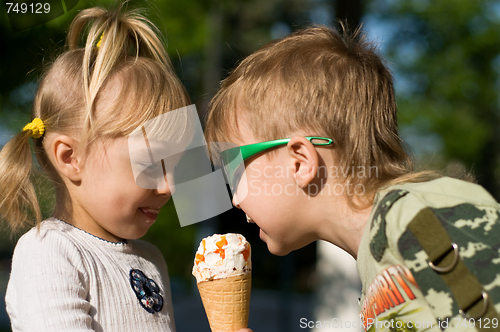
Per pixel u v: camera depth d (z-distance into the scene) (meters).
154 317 1.78
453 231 1.21
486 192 1.40
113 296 1.67
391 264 1.29
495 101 10.41
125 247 1.83
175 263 9.55
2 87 4.15
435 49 9.75
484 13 9.84
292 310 8.36
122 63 1.82
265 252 11.41
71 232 1.70
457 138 9.70
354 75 1.71
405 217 1.27
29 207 1.75
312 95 1.68
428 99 9.89
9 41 3.99
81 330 1.46
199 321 7.82
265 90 1.74
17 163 1.70
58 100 1.74
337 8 4.70
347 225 1.61
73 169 1.71
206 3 8.29
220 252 1.73
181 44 7.82
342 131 1.65
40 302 1.47
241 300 1.74
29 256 1.57
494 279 1.15
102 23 1.86
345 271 4.54
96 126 1.67
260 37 10.11
